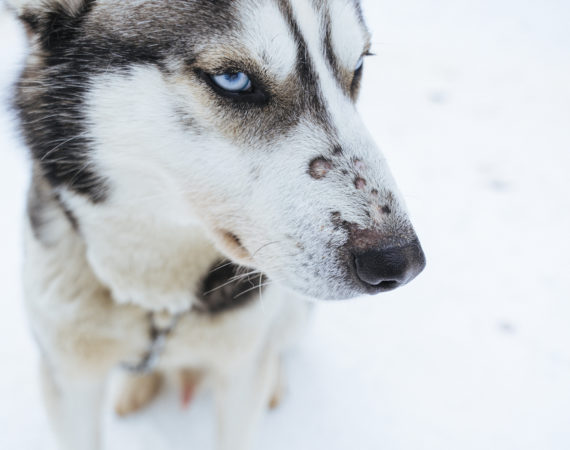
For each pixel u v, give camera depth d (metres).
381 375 0.75
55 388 0.61
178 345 0.60
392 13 1.78
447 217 1.00
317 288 0.51
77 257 0.57
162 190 0.54
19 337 0.76
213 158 0.52
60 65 0.53
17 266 0.84
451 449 0.70
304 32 0.51
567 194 1.07
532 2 1.87
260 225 0.52
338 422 0.71
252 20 0.50
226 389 0.63
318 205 0.50
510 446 0.70
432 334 0.80
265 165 0.51
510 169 1.13
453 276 0.89
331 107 0.52
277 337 0.65
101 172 0.54
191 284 0.58
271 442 0.70
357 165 0.51
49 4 0.52
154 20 0.51
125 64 0.51
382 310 0.84
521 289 0.87
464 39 1.65
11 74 0.56
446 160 1.14
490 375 0.75
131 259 0.56
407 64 1.49
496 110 1.32
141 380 0.70
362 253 0.50
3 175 1.00
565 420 0.72
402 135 1.21
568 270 0.91
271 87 0.51
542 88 1.42
